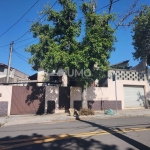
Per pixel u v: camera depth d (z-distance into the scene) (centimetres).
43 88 1642
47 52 1304
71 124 1048
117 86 1834
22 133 824
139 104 1895
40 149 583
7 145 632
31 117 1391
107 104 1770
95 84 1919
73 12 1377
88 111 1446
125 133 779
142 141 659
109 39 1384
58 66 1387
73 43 1347
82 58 1263
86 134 767
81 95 1617
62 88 1689
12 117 1408
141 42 2031
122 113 1511
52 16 1388
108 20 1402
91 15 1349
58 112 1639
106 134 761
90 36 1286
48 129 903
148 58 2248
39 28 1460
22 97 1577
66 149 581
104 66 1355
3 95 1527
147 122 1070
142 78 1941
